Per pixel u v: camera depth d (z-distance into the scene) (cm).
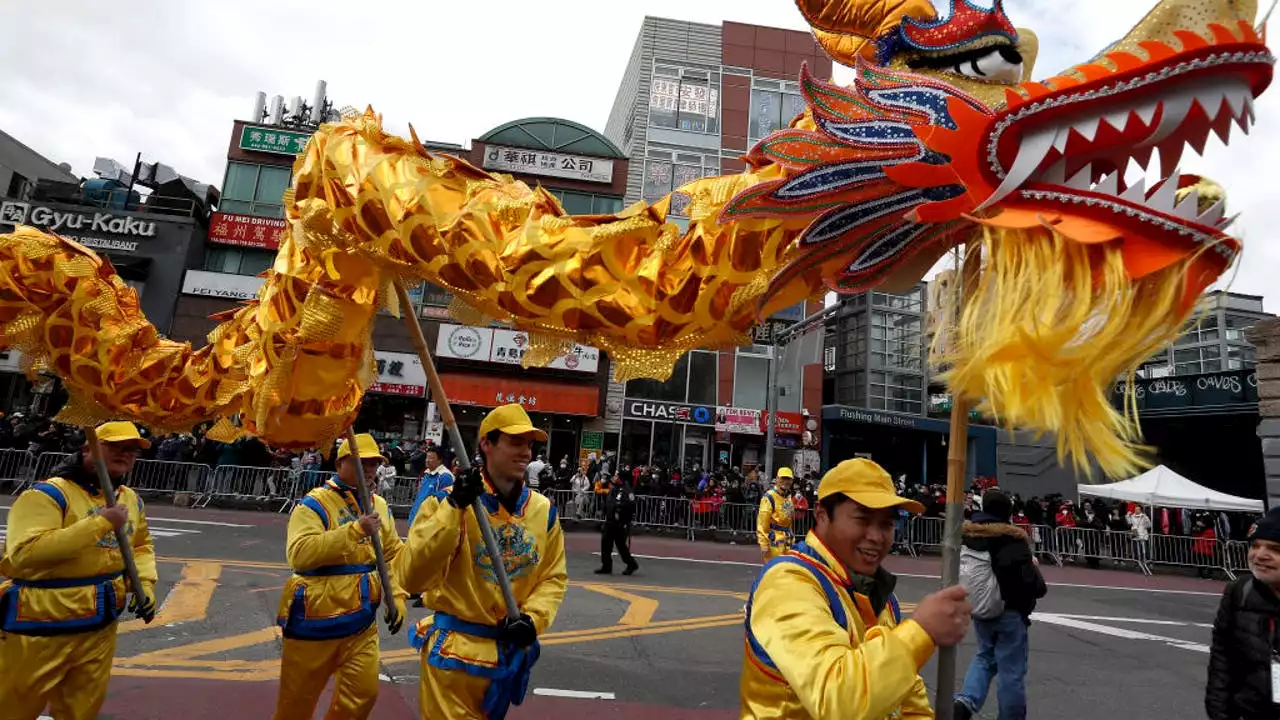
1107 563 1655
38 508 301
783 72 2388
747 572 1158
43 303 268
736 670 574
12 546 288
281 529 1212
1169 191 129
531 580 289
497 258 196
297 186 243
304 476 1471
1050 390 129
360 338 244
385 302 242
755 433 2183
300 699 331
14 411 1770
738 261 177
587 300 187
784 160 170
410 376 2031
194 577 779
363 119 233
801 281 180
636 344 194
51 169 2548
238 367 270
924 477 2484
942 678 150
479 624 270
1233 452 2438
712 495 1656
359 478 346
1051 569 1511
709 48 2378
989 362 136
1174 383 2272
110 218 2022
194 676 471
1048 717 516
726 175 188
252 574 820
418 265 211
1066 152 140
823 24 188
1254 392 2061
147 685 447
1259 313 2358
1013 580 414
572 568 1069
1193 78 129
